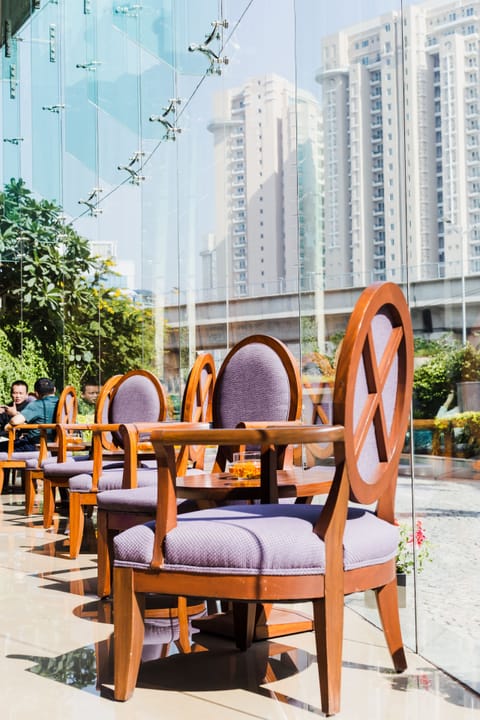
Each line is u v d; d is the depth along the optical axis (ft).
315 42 12.10
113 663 8.25
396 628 7.64
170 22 22.81
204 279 21.35
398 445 7.29
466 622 7.20
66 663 8.28
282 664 8.05
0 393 33.04
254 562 6.39
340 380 6.46
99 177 28.17
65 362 30.83
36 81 31.68
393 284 6.98
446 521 7.51
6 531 17.92
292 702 6.98
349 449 6.47
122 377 14.61
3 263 32.94
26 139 32.14
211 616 9.46
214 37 20.83
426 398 7.85
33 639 9.21
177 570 6.66
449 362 7.29
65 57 30.37
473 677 7.16
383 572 7.06
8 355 32.89
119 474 13.50
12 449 22.79
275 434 6.36
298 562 6.40
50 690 7.47
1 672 8.03
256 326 19.53
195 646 8.75
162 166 23.45
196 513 7.33
